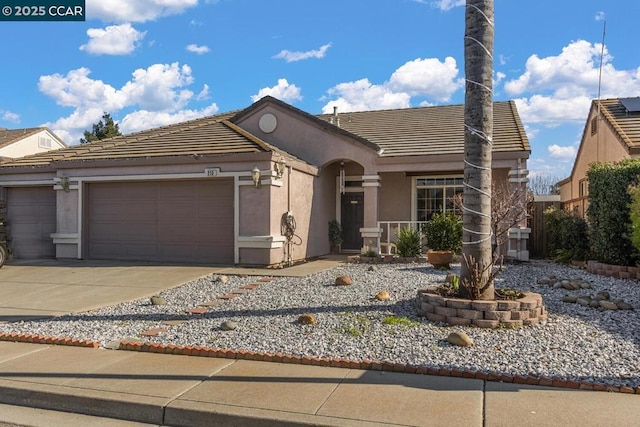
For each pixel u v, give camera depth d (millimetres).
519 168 14391
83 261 15102
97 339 6863
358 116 20875
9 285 11242
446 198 16906
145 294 9961
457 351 5934
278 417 4383
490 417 4324
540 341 6199
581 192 21547
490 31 7371
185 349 6215
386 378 5273
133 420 4734
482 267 7184
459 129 17484
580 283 9398
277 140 17297
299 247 15273
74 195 15586
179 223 14656
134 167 14859
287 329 6973
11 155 26516
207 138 15648
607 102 18891
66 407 4980
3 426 4602
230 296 9438
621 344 6074
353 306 8062
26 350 6480
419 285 9852
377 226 15992
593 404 4566
